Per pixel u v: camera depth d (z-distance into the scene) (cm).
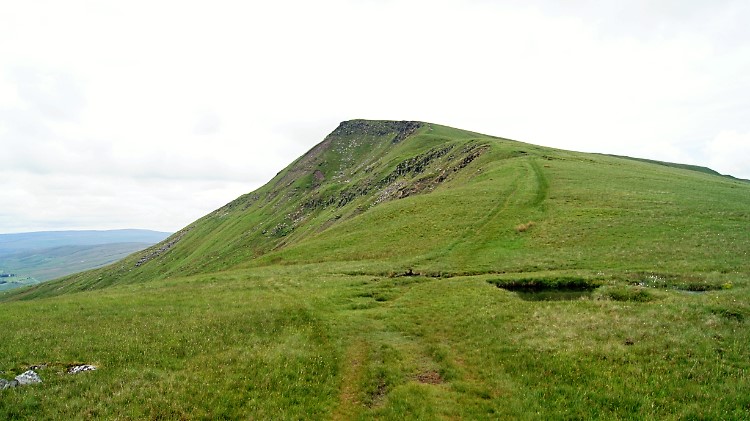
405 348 2508
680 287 3222
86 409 1706
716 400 1630
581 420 1622
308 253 6481
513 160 9694
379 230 6750
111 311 3325
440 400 1838
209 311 3272
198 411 1738
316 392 1978
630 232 4797
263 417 1730
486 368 2138
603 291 3272
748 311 2433
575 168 8475
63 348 2377
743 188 6875
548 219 5659
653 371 1886
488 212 6316
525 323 2675
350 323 2956
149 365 2178
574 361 2055
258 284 4525
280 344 2522
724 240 4144
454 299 3409
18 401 1736
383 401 1892
